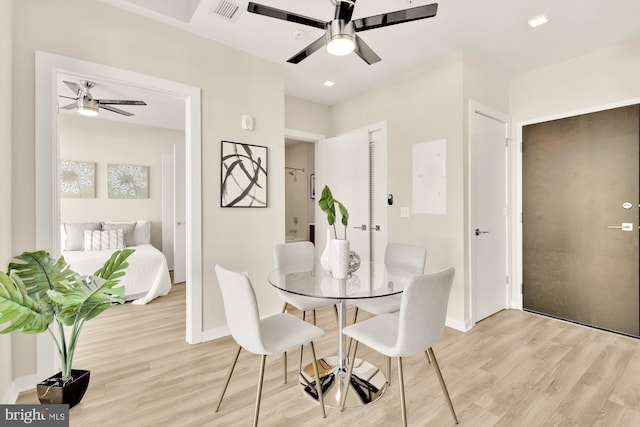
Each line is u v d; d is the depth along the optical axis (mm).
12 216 1814
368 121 3807
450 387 1916
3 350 1630
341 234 4004
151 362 2236
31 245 1875
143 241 4941
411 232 3297
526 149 3301
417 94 3221
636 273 2637
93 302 1668
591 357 2289
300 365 2195
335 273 1976
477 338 2645
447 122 2945
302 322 1844
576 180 2959
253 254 2910
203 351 2410
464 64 2848
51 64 1938
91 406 1731
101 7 2123
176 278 4590
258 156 2924
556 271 3100
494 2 2156
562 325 2924
